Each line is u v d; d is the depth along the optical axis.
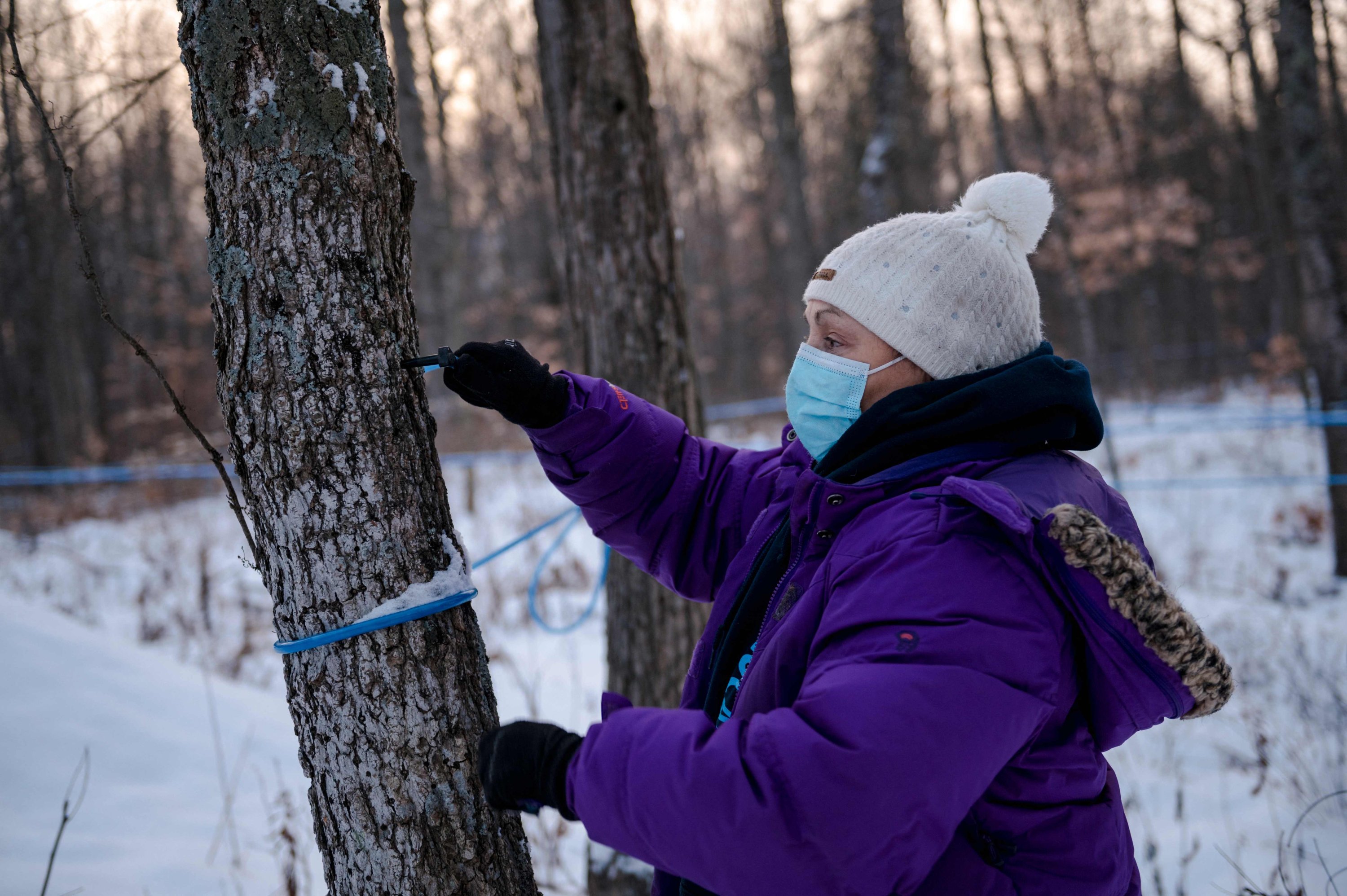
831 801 0.85
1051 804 1.03
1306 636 4.80
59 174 2.07
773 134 17.22
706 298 24.64
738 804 0.87
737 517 1.54
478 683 1.33
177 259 16.55
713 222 25.73
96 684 3.56
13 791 2.93
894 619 0.96
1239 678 4.34
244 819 3.02
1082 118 15.48
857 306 1.22
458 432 11.59
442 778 1.26
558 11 2.80
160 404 15.48
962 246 1.21
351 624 1.23
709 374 26.06
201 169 1.47
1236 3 9.40
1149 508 9.09
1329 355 6.76
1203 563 7.17
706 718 0.95
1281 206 9.97
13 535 8.70
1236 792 3.21
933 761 0.86
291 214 1.20
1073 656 1.03
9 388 17.66
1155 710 1.02
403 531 1.26
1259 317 21.31
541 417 1.43
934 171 16.61
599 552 7.62
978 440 1.15
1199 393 17.44
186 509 10.56
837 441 1.22
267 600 6.28
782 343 24.86
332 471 1.22
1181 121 16.25
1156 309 22.25
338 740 1.24
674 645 2.83
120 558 7.58
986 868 0.99
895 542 1.03
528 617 6.04
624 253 2.80
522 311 19.09
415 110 8.13
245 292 1.21
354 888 1.27
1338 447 6.63
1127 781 3.42
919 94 12.46
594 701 4.50
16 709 3.27
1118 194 14.23
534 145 11.84
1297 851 2.61
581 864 3.08
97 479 10.55
